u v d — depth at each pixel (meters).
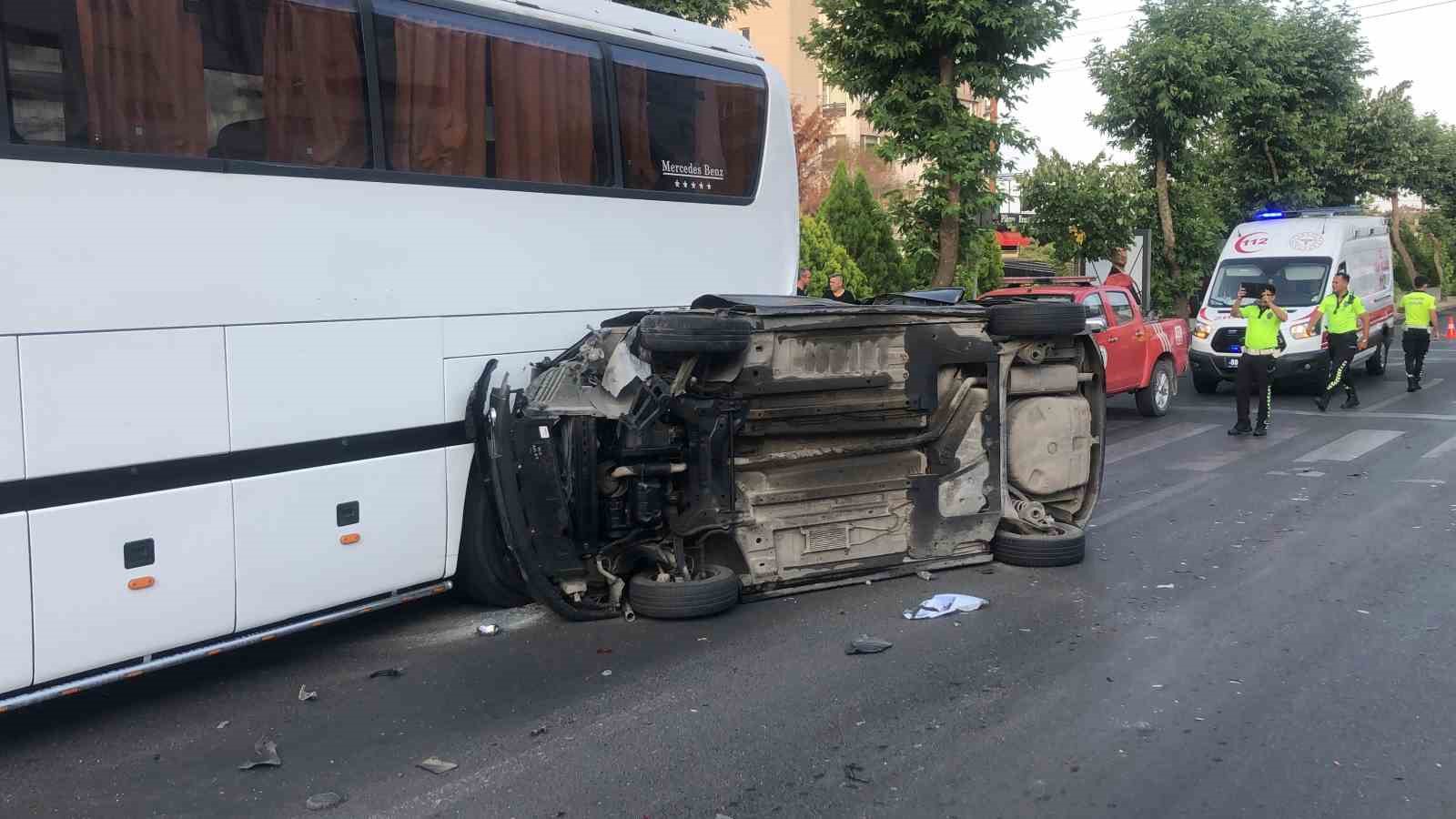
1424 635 6.24
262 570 5.37
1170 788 4.39
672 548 6.86
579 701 5.41
